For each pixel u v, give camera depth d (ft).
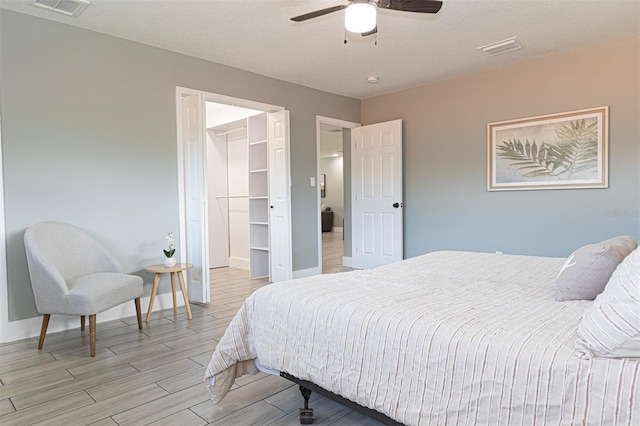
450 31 11.32
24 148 9.85
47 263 8.73
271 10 9.95
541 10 10.12
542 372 3.49
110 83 11.28
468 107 15.44
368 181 18.20
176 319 11.22
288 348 5.50
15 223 9.73
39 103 10.07
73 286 8.89
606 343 3.35
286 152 15.61
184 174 12.95
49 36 10.23
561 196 13.38
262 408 6.33
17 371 7.79
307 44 12.16
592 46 12.55
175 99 12.66
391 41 12.00
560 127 13.28
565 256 13.34
